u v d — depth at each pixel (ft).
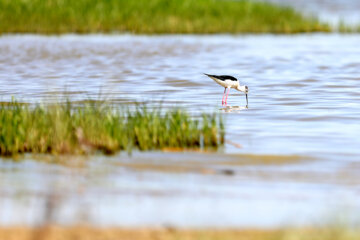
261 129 57.72
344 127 58.70
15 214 32.96
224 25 166.81
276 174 42.65
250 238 29.60
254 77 95.35
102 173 42.14
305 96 77.25
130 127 51.31
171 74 97.25
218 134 54.80
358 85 86.33
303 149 49.90
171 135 50.14
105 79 91.25
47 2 164.76
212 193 37.76
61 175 41.57
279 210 34.45
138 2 171.83
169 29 163.02
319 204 35.73
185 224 31.76
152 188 38.60
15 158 46.09
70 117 51.55
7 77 92.27
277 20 172.35
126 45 135.95
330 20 192.13
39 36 151.23
